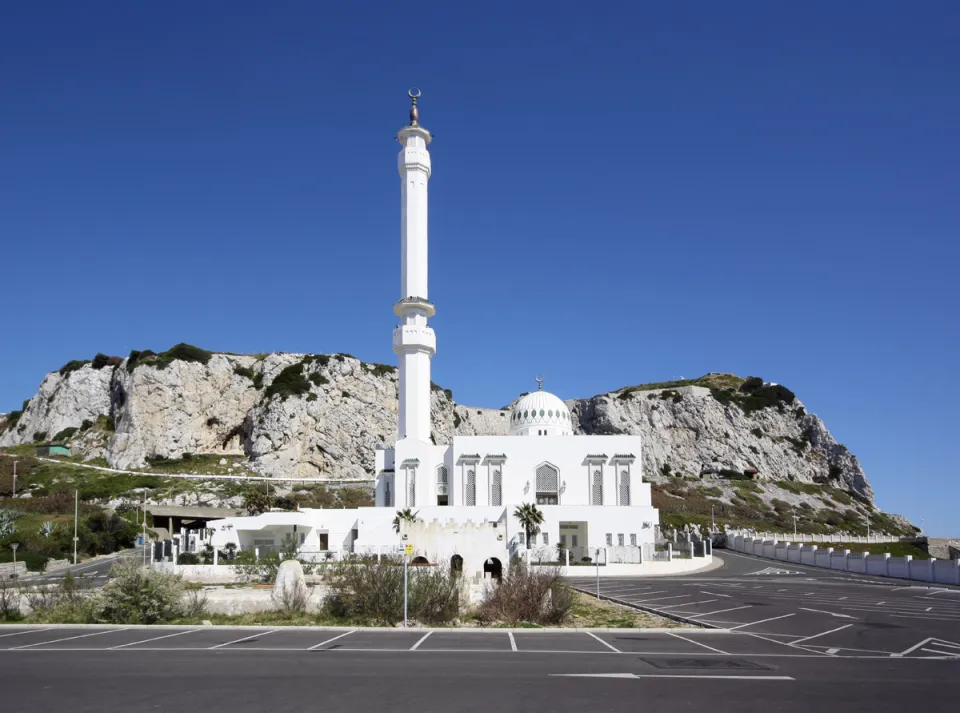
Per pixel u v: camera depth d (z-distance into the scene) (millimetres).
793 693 19516
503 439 98000
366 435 182750
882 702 18578
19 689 19359
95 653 25172
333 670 22047
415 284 97000
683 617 38094
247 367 186625
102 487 137000
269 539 89750
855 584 64125
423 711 17094
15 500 123375
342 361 189375
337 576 39312
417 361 97562
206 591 38125
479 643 28141
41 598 37031
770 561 97375
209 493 134625
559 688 19766
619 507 88375
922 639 30781
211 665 22844
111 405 179500
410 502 94938
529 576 38000
